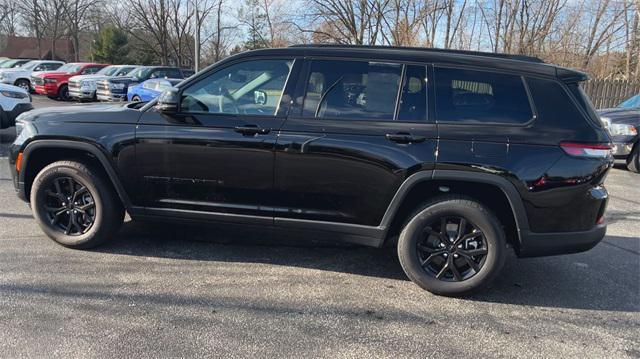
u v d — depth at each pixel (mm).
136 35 45188
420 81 3846
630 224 6078
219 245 4789
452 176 3670
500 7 19172
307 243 4953
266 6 27781
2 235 4789
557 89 3711
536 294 4000
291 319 3426
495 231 3725
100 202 4363
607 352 3158
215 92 4094
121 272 4070
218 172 4055
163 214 4277
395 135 3748
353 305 3678
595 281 4301
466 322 3488
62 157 4496
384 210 3865
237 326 3297
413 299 3824
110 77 19234
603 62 21312
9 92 10117
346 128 3830
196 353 2965
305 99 3961
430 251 3881
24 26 64375
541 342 3254
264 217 4094
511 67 3775
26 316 3305
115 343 3035
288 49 4047
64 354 2898
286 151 3887
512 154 3625
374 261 4574
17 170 4453
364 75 3918
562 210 3645
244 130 3941
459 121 3750
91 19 55875
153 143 4117
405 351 3084
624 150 9445
